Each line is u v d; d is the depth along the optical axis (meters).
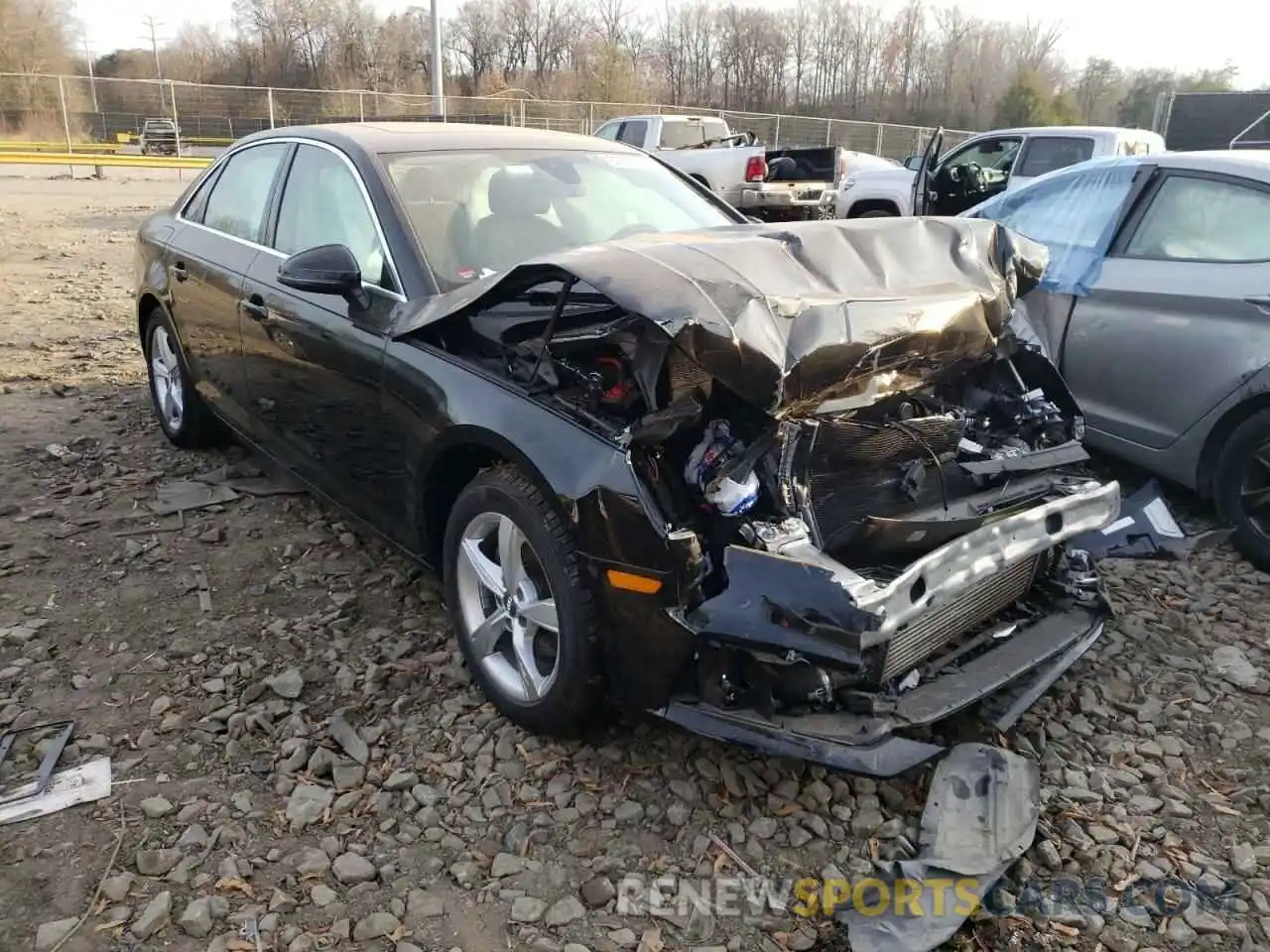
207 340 4.67
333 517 4.61
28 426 5.76
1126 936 2.41
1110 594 4.02
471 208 3.73
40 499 4.74
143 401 6.32
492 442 2.92
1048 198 5.43
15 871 2.54
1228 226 4.43
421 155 3.90
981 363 3.59
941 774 2.81
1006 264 3.36
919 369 3.08
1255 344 4.18
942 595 2.57
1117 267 4.79
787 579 2.44
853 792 2.85
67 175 24.88
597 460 2.65
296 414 4.02
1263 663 3.58
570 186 4.04
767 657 2.46
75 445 5.48
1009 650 3.08
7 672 3.36
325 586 3.99
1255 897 2.53
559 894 2.50
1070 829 2.73
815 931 2.41
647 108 33.09
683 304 2.45
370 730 3.08
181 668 3.42
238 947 2.32
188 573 4.07
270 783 2.88
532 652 3.02
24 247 12.66
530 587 3.00
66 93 29.28
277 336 3.99
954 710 2.73
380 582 4.02
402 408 3.28
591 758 2.96
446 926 2.40
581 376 2.85
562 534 2.75
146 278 5.25
